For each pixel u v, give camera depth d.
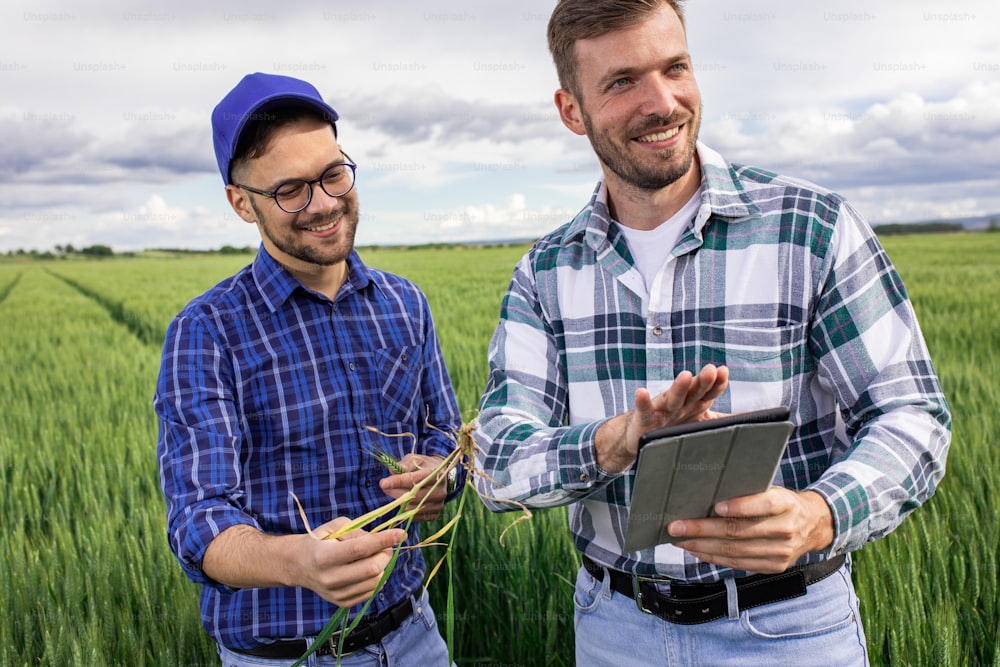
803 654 1.72
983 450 4.66
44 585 3.32
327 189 1.96
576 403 1.97
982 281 18.36
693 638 1.78
